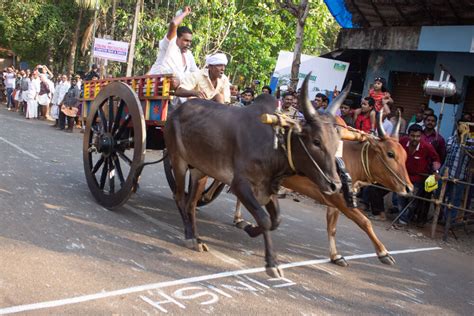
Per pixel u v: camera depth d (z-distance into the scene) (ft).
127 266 16.17
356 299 16.33
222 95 21.93
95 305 13.32
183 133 19.07
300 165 15.78
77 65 95.45
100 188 23.03
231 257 18.65
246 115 17.31
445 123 38.60
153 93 21.53
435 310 16.40
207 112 18.58
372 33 40.70
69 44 91.66
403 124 34.47
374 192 29.89
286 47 70.08
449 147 29.94
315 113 15.46
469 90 38.04
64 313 12.68
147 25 70.03
